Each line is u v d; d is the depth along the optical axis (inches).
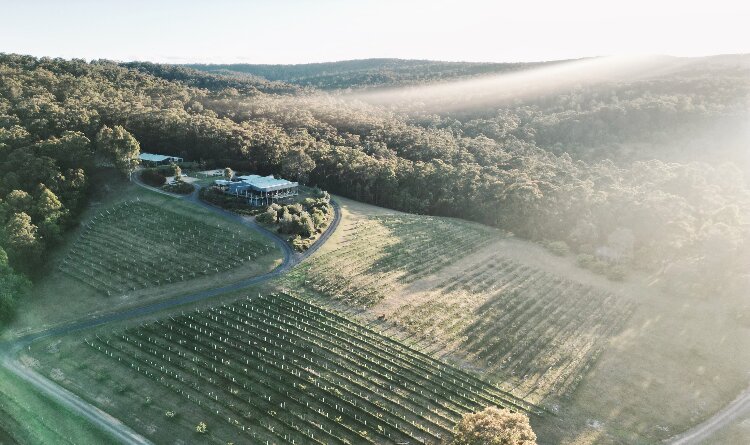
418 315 3964.1
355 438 2783.0
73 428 2758.4
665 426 2967.5
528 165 7578.7
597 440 2839.6
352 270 4539.9
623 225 5644.7
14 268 4276.6
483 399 3134.8
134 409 2928.2
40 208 4901.6
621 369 3503.9
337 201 6550.2
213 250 4746.6
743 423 2989.7
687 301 4495.6
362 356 3427.7
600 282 4854.8
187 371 3260.3
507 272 4931.1
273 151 6988.2
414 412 2982.3
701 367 3543.3
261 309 3927.2
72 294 4183.1
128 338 3577.8
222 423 2839.6
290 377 3233.3
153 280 4333.2
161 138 7204.7
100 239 4987.7
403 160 7652.6
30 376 3181.6
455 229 5944.9
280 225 5132.9
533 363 3523.6
